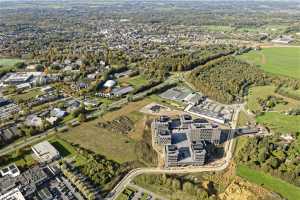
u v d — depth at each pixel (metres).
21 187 193.38
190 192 196.50
